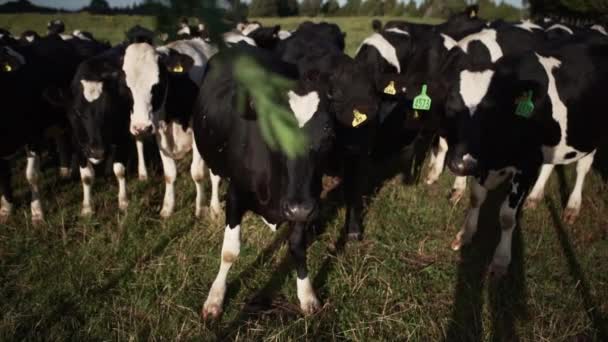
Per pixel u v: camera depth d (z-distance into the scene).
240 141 3.60
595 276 4.63
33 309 3.96
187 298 4.17
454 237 5.32
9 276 4.45
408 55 7.30
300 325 3.85
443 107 4.68
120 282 4.39
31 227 5.29
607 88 4.97
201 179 5.62
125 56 5.11
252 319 4.02
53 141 7.50
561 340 3.77
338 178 6.68
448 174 7.02
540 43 6.13
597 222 5.64
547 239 5.20
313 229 5.24
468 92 4.41
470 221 5.06
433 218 5.67
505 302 4.23
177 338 3.67
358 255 4.85
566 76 4.70
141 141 6.47
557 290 4.37
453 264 4.84
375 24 10.35
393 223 5.54
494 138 4.47
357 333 3.83
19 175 6.70
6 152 5.29
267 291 4.38
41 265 4.57
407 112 6.29
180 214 5.71
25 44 6.41
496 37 6.25
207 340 3.71
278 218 3.64
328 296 4.29
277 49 5.51
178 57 5.23
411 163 7.30
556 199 6.16
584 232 5.41
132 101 5.11
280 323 3.92
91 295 4.18
